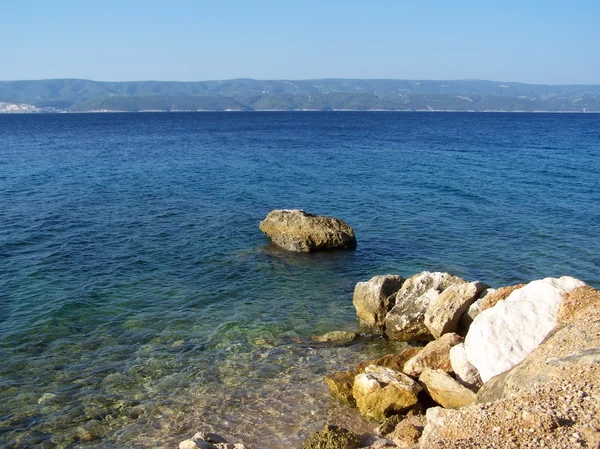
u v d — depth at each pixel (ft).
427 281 56.08
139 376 46.29
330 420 40.06
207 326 56.75
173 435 38.24
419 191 132.57
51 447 37.14
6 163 181.16
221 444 33.68
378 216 106.52
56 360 48.85
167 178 152.15
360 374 42.06
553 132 385.09
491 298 48.70
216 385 44.88
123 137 323.78
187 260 78.59
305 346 52.54
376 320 56.85
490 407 28.60
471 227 97.55
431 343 46.88
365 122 577.02
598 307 39.09
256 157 208.23
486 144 273.95
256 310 61.41
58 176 152.76
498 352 40.01
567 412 26.37
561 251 82.69
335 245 83.76
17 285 66.74
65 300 62.13
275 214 87.04
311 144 272.92
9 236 87.86
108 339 53.21
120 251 81.87
